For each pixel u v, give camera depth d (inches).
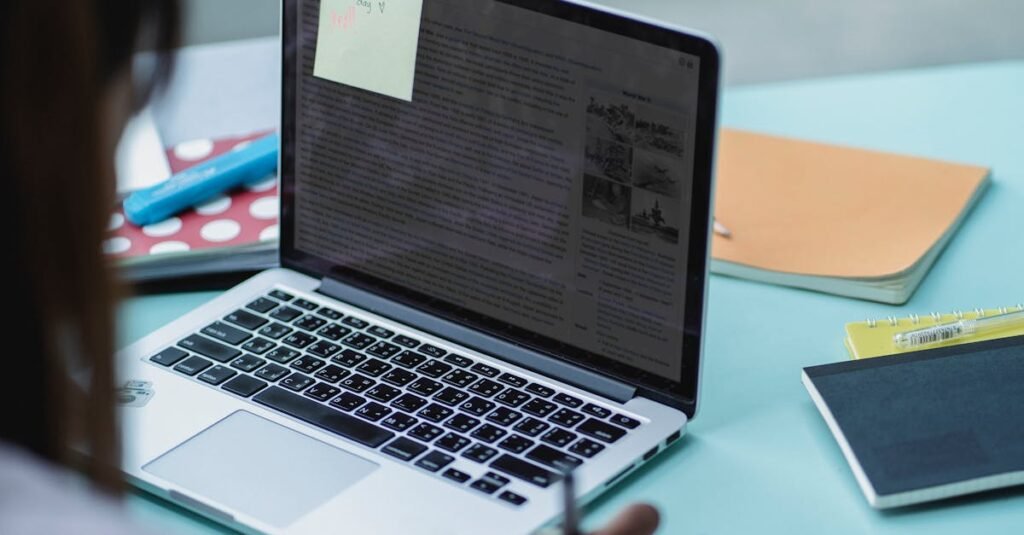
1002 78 55.3
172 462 34.9
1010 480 32.4
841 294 42.5
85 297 19.8
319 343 40.0
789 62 108.2
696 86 34.3
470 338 39.9
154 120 51.7
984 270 43.4
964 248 44.6
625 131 35.8
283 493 33.5
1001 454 32.9
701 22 112.1
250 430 36.2
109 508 18.8
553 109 36.9
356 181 41.5
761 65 108.0
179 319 41.4
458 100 38.7
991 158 49.8
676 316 36.0
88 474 21.3
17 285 19.5
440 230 40.1
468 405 36.8
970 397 35.0
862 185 47.4
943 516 32.3
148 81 21.7
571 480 25.4
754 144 50.6
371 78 40.2
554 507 32.6
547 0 36.3
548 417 36.1
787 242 44.5
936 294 42.3
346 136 41.4
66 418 20.7
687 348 36.0
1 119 18.7
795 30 111.0
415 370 38.4
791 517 32.7
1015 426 33.8
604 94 35.9
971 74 55.9
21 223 19.2
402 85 39.6
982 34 109.8
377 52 40.0
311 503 33.2
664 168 35.3
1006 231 45.4
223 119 53.1
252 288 43.1
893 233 44.3
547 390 37.4
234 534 33.4
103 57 20.4
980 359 36.6
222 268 44.8
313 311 41.7
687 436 36.2
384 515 32.6
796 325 41.2
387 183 40.8
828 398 35.5
